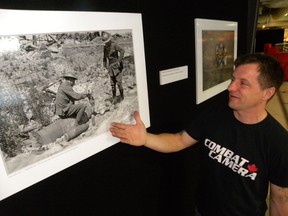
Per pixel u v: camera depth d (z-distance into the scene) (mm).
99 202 972
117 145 1015
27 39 658
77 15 763
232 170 1010
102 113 902
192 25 1434
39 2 686
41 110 712
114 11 913
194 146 1664
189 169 1648
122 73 957
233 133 1017
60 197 827
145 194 1228
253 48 2902
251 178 971
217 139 1060
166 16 1207
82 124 835
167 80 1264
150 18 1104
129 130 987
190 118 1567
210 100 1827
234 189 1022
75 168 859
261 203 1029
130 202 1135
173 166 1447
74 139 816
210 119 1104
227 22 1894
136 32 985
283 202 932
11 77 639
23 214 734
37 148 717
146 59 1110
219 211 1101
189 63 1457
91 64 832
